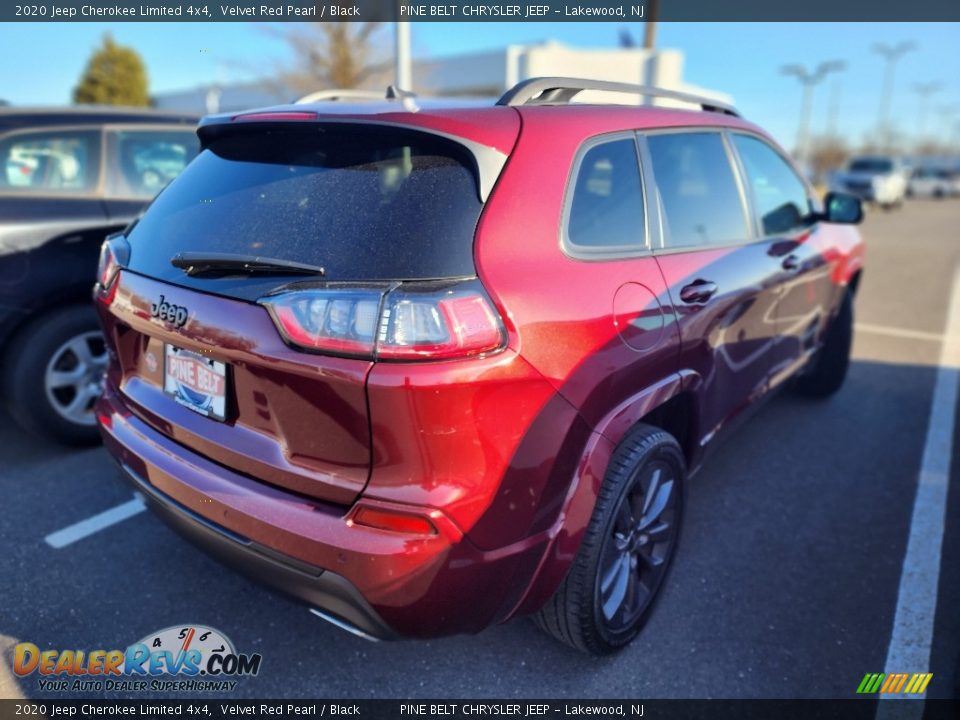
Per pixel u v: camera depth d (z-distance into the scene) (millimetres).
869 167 28516
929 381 5266
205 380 2066
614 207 2312
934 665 2443
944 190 37750
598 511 2139
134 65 29391
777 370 3521
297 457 1873
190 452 2131
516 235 1914
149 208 2496
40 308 3461
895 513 3404
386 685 2336
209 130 2449
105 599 2684
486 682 2352
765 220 3346
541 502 1930
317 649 2479
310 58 17594
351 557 1740
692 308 2482
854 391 5043
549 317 1895
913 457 3988
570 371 1937
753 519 3334
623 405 2162
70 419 3682
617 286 2164
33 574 2805
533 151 2029
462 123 1956
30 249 3400
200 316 1959
